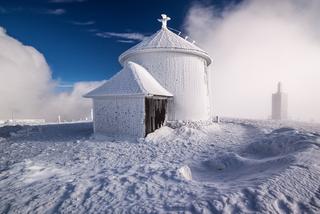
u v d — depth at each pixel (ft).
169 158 28.14
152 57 52.21
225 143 37.06
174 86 51.49
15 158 28.99
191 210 12.57
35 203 14.73
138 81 43.98
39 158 28.32
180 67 52.21
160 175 18.75
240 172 20.85
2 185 18.04
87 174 20.56
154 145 35.99
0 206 14.56
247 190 14.06
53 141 41.57
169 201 13.98
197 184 16.75
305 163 17.84
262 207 12.19
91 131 54.24
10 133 53.47
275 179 15.20
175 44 52.54
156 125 45.47
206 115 57.21
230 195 13.57
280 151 25.46
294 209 12.22
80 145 36.40
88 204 14.30
